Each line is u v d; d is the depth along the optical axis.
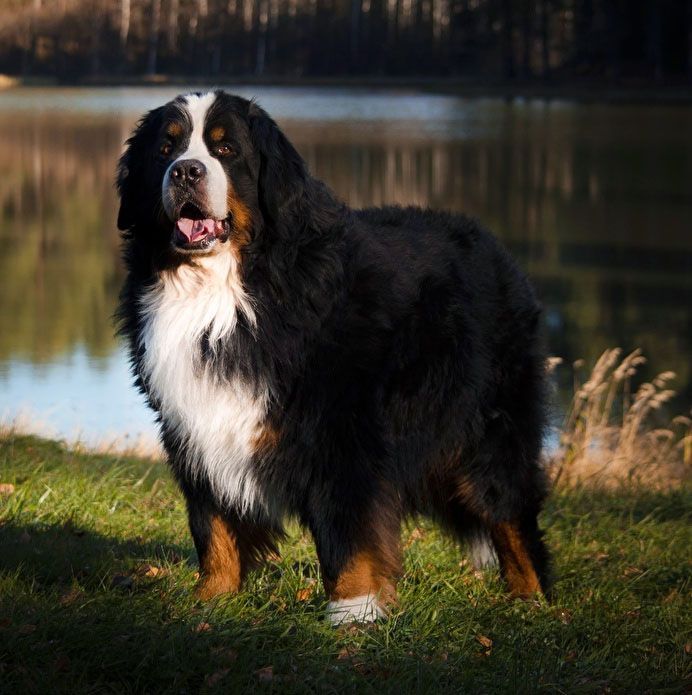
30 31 106.00
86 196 41.06
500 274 6.38
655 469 12.15
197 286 5.32
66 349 19.48
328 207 5.55
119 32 106.19
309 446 5.31
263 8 106.31
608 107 79.31
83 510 7.34
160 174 5.34
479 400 6.05
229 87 95.94
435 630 5.55
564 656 5.54
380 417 5.46
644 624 6.16
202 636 4.95
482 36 105.50
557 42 99.88
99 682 4.52
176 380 5.36
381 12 107.19
